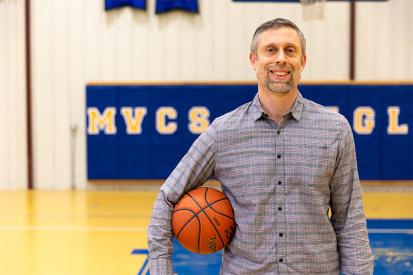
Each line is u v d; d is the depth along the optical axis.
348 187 2.09
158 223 2.22
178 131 8.57
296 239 2.04
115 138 8.62
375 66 8.52
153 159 8.63
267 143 2.08
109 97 8.57
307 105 2.12
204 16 8.55
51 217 6.77
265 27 2.09
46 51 8.69
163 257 2.18
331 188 2.11
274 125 2.09
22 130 8.78
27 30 8.62
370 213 6.95
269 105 2.08
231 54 8.57
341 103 8.38
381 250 5.20
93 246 5.41
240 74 8.59
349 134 2.10
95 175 8.69
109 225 6.34
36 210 7.19
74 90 8.72
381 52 8.48
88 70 8.68
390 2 8.41
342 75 8.52
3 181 8.81
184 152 8.58
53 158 8.80
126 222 6.50
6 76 8.72
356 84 8.36
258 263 2.06
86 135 8.68
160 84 8.52
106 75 8.66
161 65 8.63
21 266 4.76
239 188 2.11
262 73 2.06
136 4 8.50
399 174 8.43
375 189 8.52
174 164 8.62
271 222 2.05
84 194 8.43
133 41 8.61
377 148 8.41
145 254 5.12
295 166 2.05
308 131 2.06
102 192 8.63
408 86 8.34
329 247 2.06
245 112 2.13
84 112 8.74
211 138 2.15
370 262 2.05
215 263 4.80
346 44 8.48
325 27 8.47
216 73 8.61
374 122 8.38
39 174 8.82
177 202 2.29
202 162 2.18
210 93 8.48
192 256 5.01
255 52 2.12
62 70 8.70
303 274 2.04
